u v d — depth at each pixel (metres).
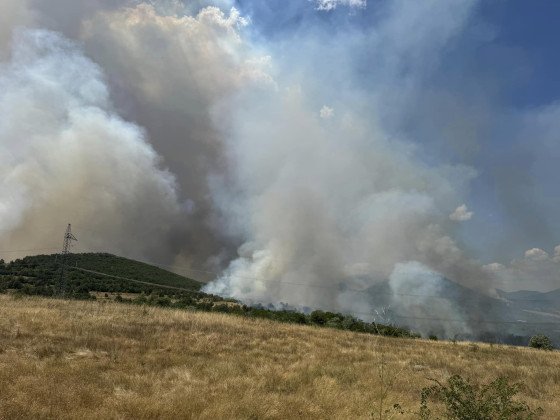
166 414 9.39
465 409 8.95
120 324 22.97
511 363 24.16
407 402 12.45
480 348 34.06
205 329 25.30
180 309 36.62
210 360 16.16
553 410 12.98
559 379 18.91
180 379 12.81
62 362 13.59
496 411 9.01
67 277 84.12
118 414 9.12
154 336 20.33
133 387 11.51
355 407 11.45
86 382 11.48
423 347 30.12
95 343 17.05
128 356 15.42
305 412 10.55
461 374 18.75
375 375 16.44
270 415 10.05
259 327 29.80
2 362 12.84
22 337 16.94
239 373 14.49
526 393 15.77
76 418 8.66
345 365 18.28
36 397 9.68
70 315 24.25
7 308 25.12
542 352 35.16
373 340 30.27
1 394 9.66
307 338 27.00
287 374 14.87
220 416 9.43
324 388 13.20
